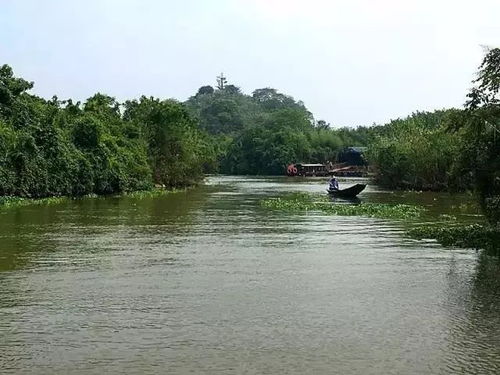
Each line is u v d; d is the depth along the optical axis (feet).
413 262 63.10
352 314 42.78
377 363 33.27
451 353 34.86
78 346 35.63
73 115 185.88
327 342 36.68
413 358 34.06
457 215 115.55
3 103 151.74
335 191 173.37
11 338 36.94
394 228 93.56
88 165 163.63
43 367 32.35
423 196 181.06
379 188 235.81
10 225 92.89
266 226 95.25
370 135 401.90
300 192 198.59
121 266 59.52
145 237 80.69
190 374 31.55
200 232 86.89
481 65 71.20
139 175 193.36
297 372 31.91
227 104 581.12
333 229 91.86
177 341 36.65
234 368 32.42
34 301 45.55
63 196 155.33
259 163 435.94
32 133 151.12
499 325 40.19
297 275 56.13
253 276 55.42
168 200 155.74
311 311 43.50
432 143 212.02
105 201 149.07
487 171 71.82
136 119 223.92
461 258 65.41
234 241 77.77
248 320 41.11
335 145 441.68
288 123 472.85
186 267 59.47
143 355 34.24
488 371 32.19
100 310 43.21
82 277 54.13
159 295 47.80
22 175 140.15
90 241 76.18
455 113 74.54
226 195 180.24
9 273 55.67
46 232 84.69
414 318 41.83
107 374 31.48
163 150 223.51
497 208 73.10
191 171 236.02
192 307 44.27
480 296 48.19
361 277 55.36
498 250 69.87
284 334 38.14
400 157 225.97
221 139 490.90
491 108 71.46
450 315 42.57
